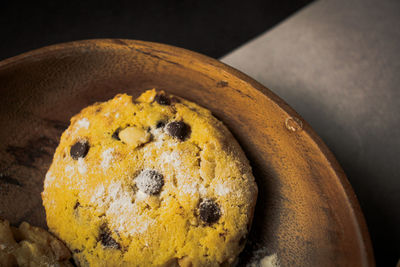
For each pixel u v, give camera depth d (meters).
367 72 0.28
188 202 0.20
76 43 0.21
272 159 0.22
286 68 0.28
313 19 0.29
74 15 0.31
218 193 0.20
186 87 0.22
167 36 0.31
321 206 0.20
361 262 0.19
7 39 0.30
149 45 0.21
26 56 0.21
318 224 0.20
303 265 0.21
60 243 0.21
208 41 0.31
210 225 0.20
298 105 0.27
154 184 0.20
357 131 0.26
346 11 0.29
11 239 0.20
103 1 0.31
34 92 0.22
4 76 0.21
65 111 0.23
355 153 0.26
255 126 0.22
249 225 0.21
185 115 0.21
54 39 0.30
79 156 0.21
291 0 0.31
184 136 0.21
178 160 0.20
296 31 0.29
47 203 0.21
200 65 0.21
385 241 0.24
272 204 0.22
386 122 0.26
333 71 0.28
